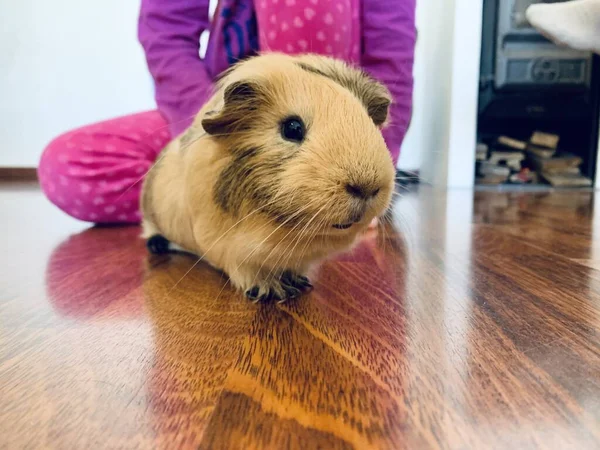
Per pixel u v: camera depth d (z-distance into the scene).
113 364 0.13
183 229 0.22
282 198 0.16
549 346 0.14
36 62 0.70
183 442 0.09
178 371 0.12
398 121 0.33
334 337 0.14
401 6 0.32
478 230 0.34
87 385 0.11
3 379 0.12
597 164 0.67
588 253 0.26
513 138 0.73
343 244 0.18
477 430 0.09
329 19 0.29
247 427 0.09
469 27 0.61
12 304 0.18
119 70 0.71
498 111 0.66
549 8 0.40
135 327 0.15
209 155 0.18
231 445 0.09
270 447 0.09
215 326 0.16
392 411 0.10
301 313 0.17
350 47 0.31
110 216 0.38
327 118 0.16
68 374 0.12
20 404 0.10
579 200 0.53
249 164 0.17
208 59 0.34
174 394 0.11
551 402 0.10
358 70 0.20
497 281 0.21
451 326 0.15
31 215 0.43
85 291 0.20
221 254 0.19
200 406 0.10
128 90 0.72
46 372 0.12
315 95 0.16
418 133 0.77
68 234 0.34
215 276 0.22
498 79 0.64
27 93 0.71
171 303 0.18
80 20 0.69
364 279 0.22
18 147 0.73
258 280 0.19
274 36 0.30
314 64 0.19
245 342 0.14
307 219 0.16
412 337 0.14
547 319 0.16
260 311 0.17
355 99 0.17
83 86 0.72
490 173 0.69
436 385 0.11
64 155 0.36
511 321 0.16
